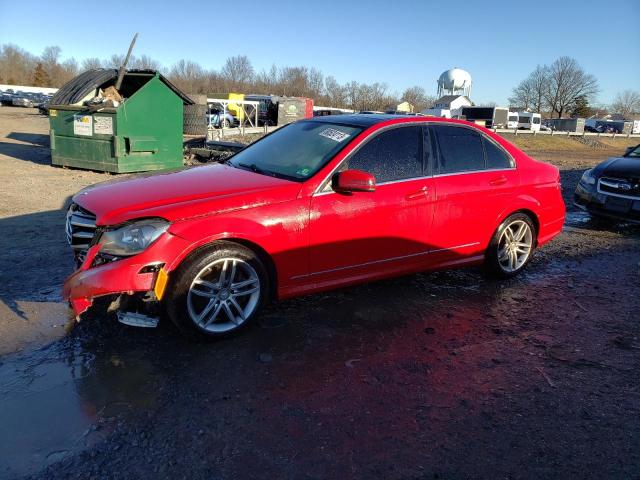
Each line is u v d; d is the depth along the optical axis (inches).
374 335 149.9
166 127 461.7
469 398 120.3
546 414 115.3
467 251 186.9
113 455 95.7
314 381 124.0
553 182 209.3
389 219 161.5
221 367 127.6
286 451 99.0
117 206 130.4
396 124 168.6
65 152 466.9
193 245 128.2
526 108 3941.9
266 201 139.9
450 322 161.9
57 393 113.7
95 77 473.4
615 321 169.5
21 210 290.0
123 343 137.1
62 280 180.2
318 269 151.6
